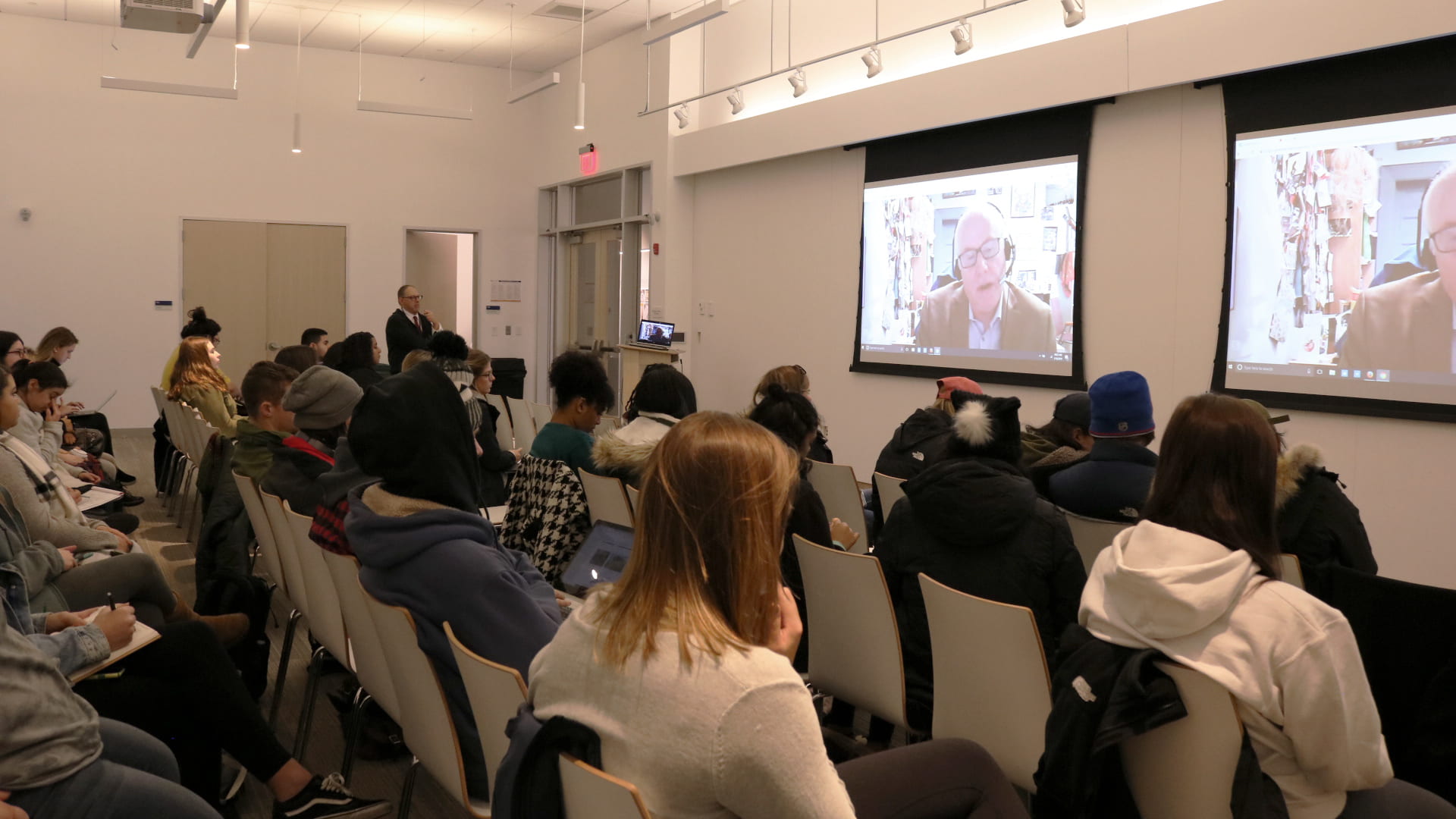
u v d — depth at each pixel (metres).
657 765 1.13
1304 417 5.70
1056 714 1.68
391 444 2.04
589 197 12.70
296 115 11.23
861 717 3.64
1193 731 1.58
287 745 3.26
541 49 12.19
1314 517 2.69
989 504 2.40
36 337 11.12
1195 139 6.20
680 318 11.02
